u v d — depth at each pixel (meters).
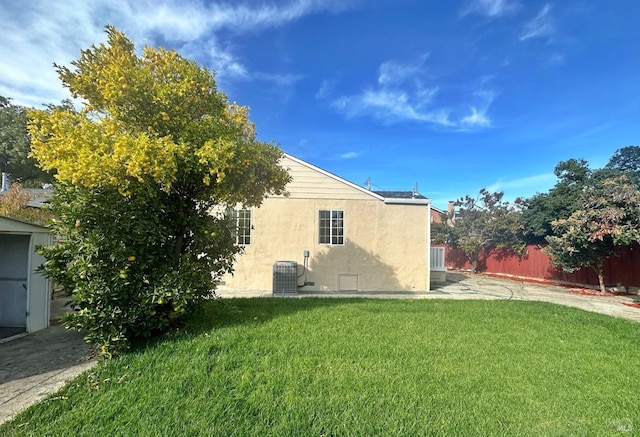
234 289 10.19
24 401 2.86
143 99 4.50
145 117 4.59
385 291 10.52
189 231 5.25
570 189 14.38
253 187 5.93
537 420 2.66
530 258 14.70
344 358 3.89
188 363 3.60
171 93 4.59
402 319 5.95
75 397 2.85
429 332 5.11
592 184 13.95
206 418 2.54
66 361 3.91
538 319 6.21
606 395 3.13
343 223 10.59
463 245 17.77
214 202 5.61
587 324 5.90
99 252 4.00
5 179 11.70
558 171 15.32
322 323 5.48
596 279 11.59
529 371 3.67
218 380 3.20
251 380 3.23
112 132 4.34
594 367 3.82
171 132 4.70
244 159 4.96
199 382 3.14
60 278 4.16
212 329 4.89
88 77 4.66
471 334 5.06
